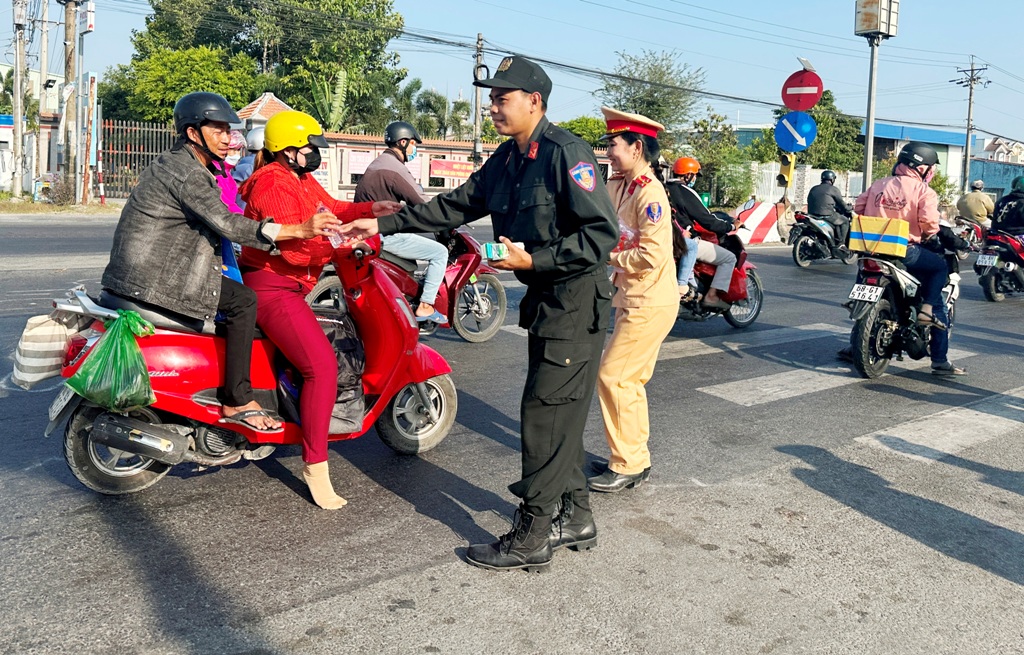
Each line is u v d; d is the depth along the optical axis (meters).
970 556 3.91
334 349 4.34
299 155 3.97
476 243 7.53
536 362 3.48
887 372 7.43
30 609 3.16
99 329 3.99
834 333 9.09
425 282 7.14
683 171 8.50
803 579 3.62
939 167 53.88
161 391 3.94
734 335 8.89
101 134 28.27
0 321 7.77
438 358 4.93
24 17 28.34
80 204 25.33
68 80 28.80
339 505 4.18
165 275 3.78
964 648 3.15
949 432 5.70
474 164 32.66
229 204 5.67
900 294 7.10
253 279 4.07
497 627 3.15
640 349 4.40
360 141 29.83
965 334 9.42
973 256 19.84
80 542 3.71
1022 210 11.91
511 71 3.29
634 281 4.36
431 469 4.76
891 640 3.19
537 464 3.52
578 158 3.29
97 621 3.09
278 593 3.34
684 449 5.22
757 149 34.56
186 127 3.81
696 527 4.10
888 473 4.92
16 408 5.48
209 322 3.99
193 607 3.21
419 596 3.36
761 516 4.26
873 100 14.38
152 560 3.57
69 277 10.40
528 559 3.57
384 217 3.70
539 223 3.34
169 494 4.26
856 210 7.25
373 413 4.58
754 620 3.28
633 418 4.48
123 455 4.27
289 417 4.24
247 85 37.75
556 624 3.19
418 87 42.16
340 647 2.98
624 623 3.21
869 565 3.78
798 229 15.64
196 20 40.75
